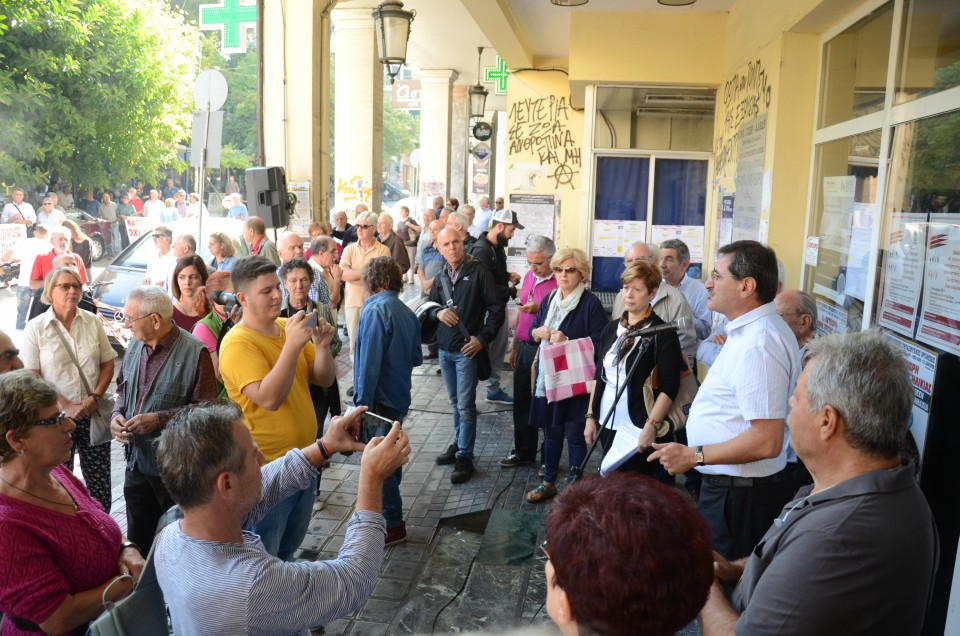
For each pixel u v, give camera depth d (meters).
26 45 19.36
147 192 28.23
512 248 10.55
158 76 22.08
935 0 3.36
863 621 1.55
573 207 10.93
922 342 3.36
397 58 8.43
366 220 8.30
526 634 3.21
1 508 2.15
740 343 2.64
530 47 10.13
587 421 4.05
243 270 3.23
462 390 5.37
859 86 4.39
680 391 3.74
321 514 4.77
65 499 2.33
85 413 4.16
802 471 2.97
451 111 19.44
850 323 4.32
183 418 1.83
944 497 2.90
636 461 3.74
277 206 8.66
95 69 20.12
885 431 1.63
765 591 1.64
